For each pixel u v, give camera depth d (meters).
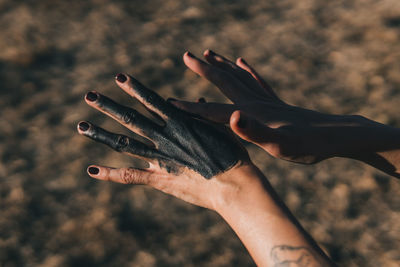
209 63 0.87
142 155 0.71
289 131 0.71
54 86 2.29
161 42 2.69
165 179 0.72
